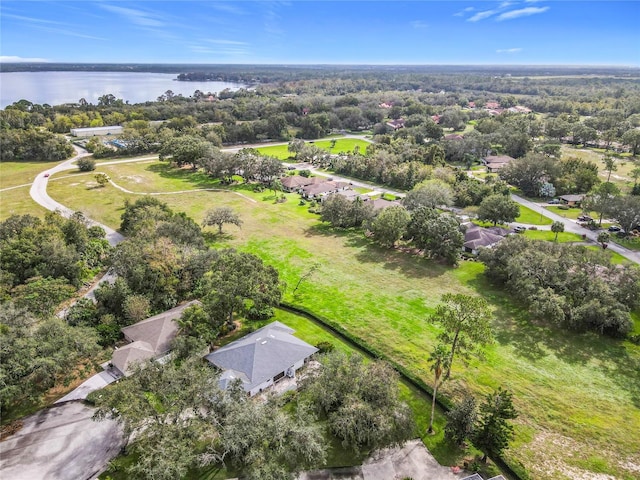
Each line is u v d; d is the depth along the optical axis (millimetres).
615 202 81625
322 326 52281
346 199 87188
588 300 51281
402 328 51656
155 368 34625
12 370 34125
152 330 47438
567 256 57188
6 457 33250
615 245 77438
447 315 38719
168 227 65125
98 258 68500
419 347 47938
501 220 86750
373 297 59344
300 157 149875
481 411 34094
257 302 49188
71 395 40125
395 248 76688
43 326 38750
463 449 34812
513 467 32750
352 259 72062
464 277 65250
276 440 30297
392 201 98875
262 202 103188
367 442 33844
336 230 85688
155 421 32594
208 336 44938
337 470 32594
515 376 43375
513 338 49625
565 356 46531
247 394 37844
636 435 36344
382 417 32781
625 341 49031
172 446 29156
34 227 66688
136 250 56438
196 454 32125
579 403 39844
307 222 90250
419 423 37438
